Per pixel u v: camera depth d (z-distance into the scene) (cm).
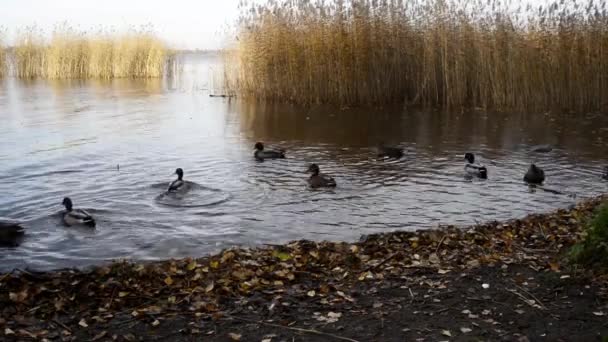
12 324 798
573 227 1237
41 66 5944
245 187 1739
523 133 2711
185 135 2673
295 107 3666
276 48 3834
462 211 1505
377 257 1085
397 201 1598
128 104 3812
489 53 3456
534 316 797
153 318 817
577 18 3322
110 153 2227
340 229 1362
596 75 3319
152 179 1827
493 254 1059
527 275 945
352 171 1962
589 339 729
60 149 2284
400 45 3753
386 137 2638
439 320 794
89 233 1325
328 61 3706
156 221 1412
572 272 936
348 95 3728
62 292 926
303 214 1478
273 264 1048
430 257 1052
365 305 850
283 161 2119
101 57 5928
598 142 2478
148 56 5978
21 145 2356
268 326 789
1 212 1476
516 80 3416
